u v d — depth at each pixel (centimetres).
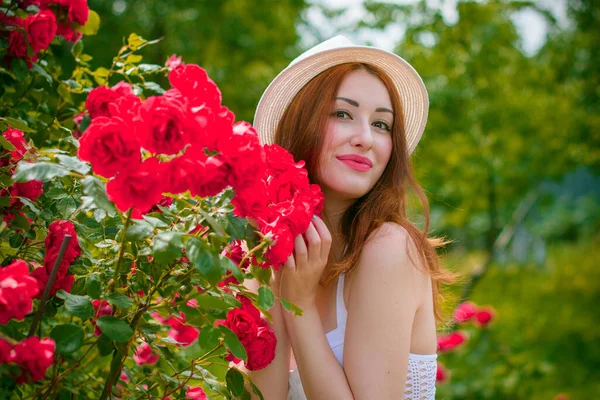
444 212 743
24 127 166
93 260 156
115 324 136
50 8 199
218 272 128
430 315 195
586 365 774
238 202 142
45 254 159
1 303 120
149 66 224
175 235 129
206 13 665
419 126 230
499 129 664
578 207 1738
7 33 188
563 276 1343
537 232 1619
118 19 627
